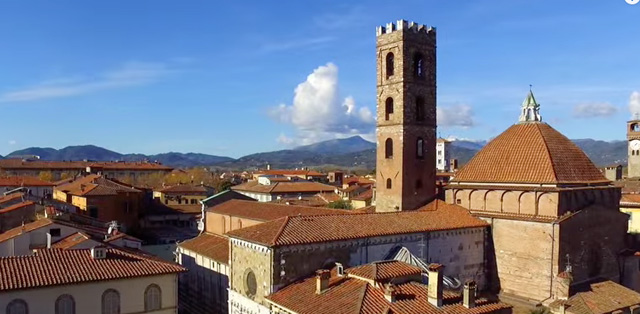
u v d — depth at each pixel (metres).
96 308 49.09
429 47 73.06
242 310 53.31
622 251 66.75
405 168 70.19
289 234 49.94
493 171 67.75
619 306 55.41
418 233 58.28
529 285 61.22
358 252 53.28
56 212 83.25
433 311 40.97
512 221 63.28
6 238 59.81
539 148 65.88
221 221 81.69
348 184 176.12
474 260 64.25
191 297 74.94
